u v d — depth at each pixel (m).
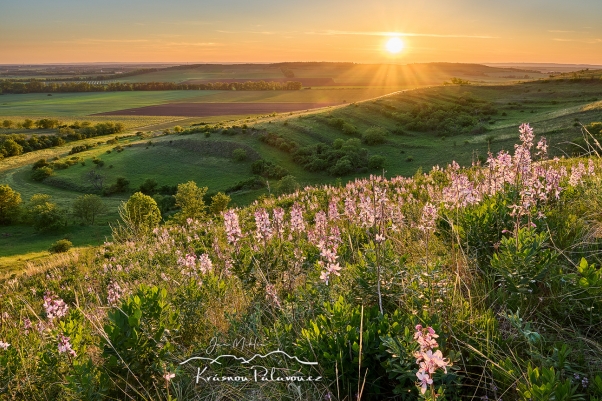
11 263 54.69
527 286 3.57
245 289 5.03
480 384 2.78
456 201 5.60
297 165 122.44
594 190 5.58
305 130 146.62
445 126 145.88
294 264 5.23
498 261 3.75
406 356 2.64
